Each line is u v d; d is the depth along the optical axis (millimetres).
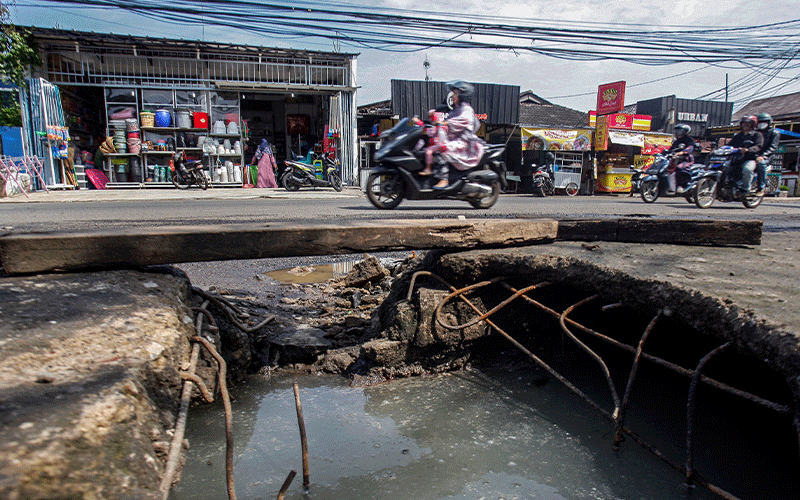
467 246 3145
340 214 6074
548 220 3418
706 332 1982
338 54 16141
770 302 1894
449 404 2639
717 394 2637
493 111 19734
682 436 2283
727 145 9422
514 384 2918
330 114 16875
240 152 15867
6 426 1045
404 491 1867
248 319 3434
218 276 4906
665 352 2988
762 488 1896
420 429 2355
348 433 2301
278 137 19297
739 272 2436
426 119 6664
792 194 22000
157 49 14867
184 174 14195
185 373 1836
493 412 2543
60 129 13422
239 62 15648
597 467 2041
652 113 25234
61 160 13734
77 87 15453
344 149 16734
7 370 1324
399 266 4992
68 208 7246
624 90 19156
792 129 22703
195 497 1786
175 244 2523
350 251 2834
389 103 21047
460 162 6480
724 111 25578
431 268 3359
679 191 10453
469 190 6676
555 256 2908
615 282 2479
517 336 3311
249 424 2348
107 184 14766
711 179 9266
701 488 1896
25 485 903
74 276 2367
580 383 2902
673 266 2576
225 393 1835
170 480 1336
